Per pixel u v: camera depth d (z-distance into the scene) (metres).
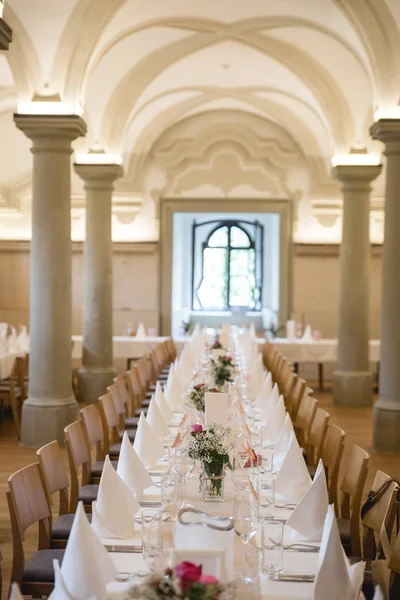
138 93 11.23
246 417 5.95
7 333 11.43
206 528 2.58
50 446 4.22
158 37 10.30
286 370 8.96
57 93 8.30
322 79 10.96
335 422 10.02
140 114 14.30
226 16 9.65
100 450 5.67
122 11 8.90
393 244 8.17
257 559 2.54
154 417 5.27
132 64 10.93
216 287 18.39
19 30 8.01
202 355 10.02
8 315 14.93
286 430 4.55
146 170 15.30
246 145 15.25
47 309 8.38
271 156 15.24
